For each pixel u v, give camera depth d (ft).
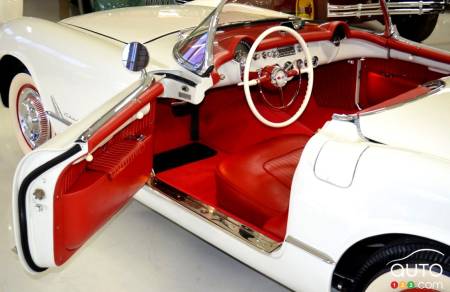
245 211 6.99
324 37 8.29
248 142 9.50
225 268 7.79
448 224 4.46
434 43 21.08
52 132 9.20
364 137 5.41
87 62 7.50
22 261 5.47
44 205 5.28
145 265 7.76
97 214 6.02
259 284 7.47
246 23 8.11
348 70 9.68
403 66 9.20
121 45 7.82
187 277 7.54
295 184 5.40
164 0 16.55
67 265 7.70
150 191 7.36
